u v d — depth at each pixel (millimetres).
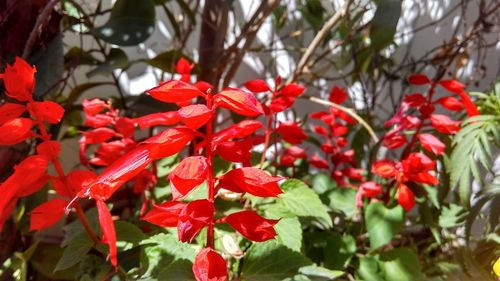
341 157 296
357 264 250
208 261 141
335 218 280
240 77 416
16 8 248
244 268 175
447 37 361
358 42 381
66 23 322
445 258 276
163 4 329
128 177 135
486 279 238
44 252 289
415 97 249
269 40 413
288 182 231
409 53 385
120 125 217
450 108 243
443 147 228
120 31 298
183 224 134
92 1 377
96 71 290
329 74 409
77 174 181
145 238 195
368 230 243
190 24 348
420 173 227
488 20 339
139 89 416
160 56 325
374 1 351
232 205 221
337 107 286
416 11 378
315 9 365
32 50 261
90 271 204
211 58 350
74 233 208
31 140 279
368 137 334
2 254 268
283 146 321
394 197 252
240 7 409
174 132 137
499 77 278
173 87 137
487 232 262
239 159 155
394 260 238
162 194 242
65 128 408
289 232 206
